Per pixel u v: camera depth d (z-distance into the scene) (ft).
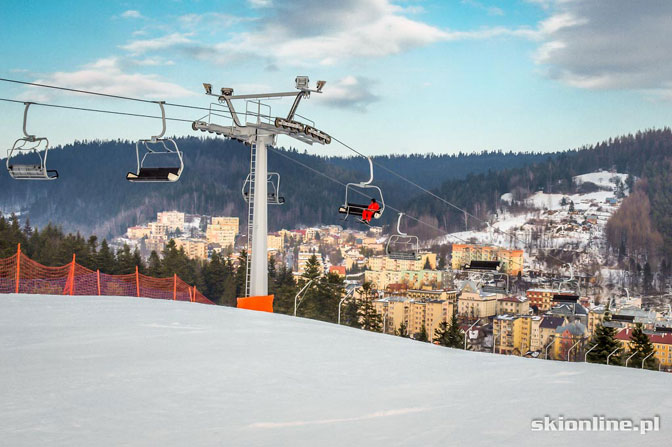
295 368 27.91
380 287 577.43
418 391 23.84
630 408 20.95
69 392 22.11
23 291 158.10
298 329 43.39
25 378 24.35
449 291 466.70
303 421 18.98
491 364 31.65
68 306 52.24
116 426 18.03
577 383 26.04
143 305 55.31
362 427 18.31
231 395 22.27
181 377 25.03
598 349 186.50
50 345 32.58
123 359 28.76
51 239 308.81
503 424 18.69
